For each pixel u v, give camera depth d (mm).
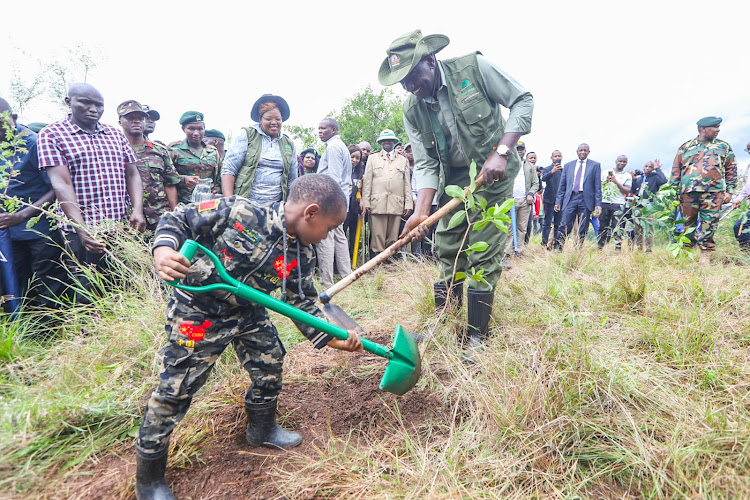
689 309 2975
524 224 7023
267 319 1868
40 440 1723
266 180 3910
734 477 1476
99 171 3137
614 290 3445
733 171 5219
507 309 3320
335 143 4508
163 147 4121
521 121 2549
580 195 7070
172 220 1522
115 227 3012
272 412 1910
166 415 1541
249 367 1841
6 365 2240
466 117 2562
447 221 2918
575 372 2016
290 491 1619
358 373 2566
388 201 5602
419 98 2695
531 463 1693
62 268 3244
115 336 2521
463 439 1866
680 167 5422
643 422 1838
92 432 1902
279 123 3906
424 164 2891
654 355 2408
